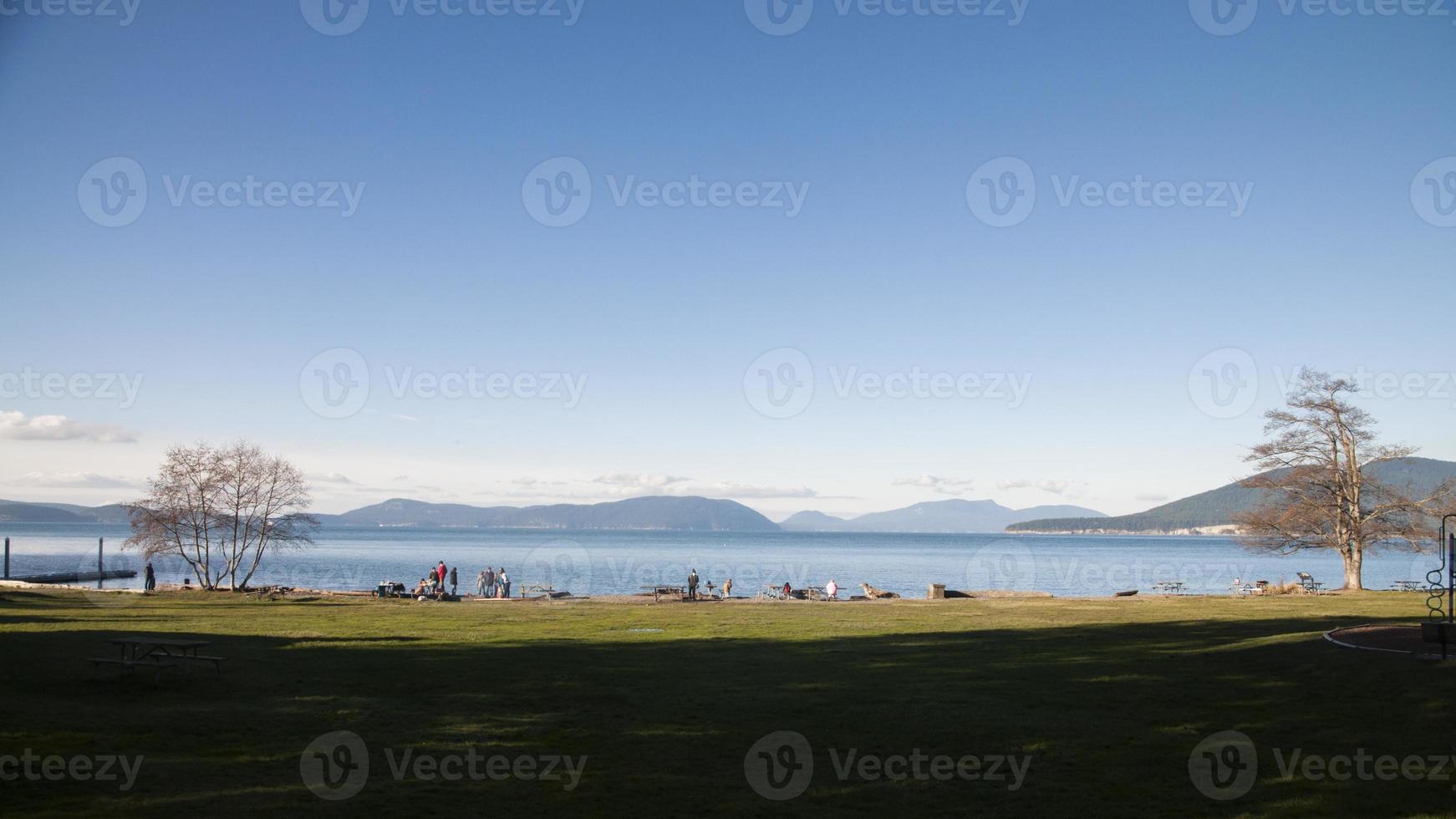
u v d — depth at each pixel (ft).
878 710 53.06
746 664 70.59
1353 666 56.49
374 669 65.16
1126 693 57.52
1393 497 170.71
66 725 45.11
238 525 170.60
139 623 96.89
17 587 157.48
